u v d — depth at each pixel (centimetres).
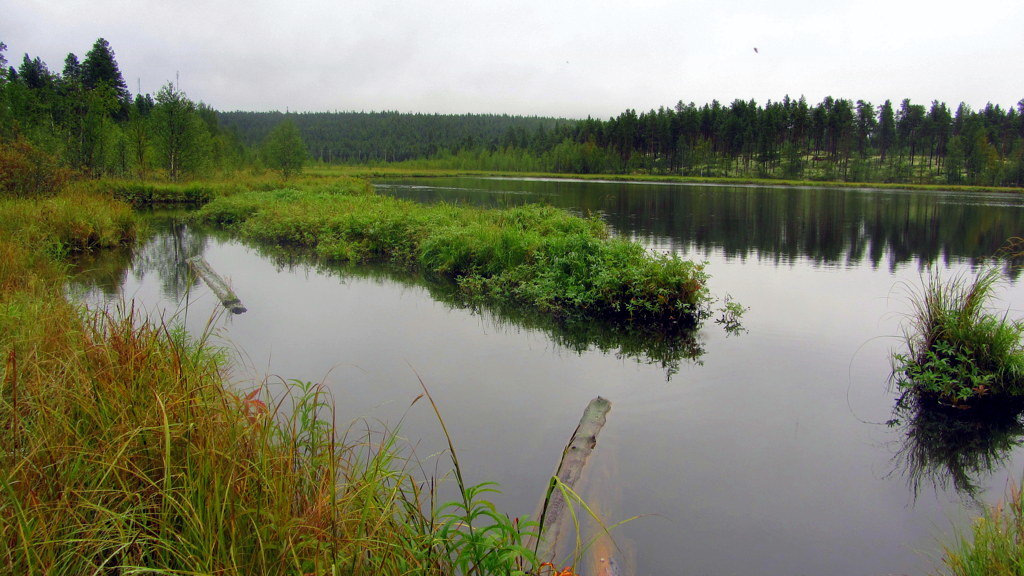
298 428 438
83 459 250
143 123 3344
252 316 798
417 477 398
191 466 248
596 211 2525
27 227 1111
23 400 292
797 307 897
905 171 6869
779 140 7881
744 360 659
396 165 10125
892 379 605
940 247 1557
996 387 544
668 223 2120
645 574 319
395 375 588
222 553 215
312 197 2161
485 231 1153
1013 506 330
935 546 349
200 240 1597
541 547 312
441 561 267
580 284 888
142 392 290
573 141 9675
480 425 482
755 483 411
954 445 472
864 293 995
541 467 417
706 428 490
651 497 389
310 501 260
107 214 1415
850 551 344
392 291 982
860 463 442
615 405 530
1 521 206
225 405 278
